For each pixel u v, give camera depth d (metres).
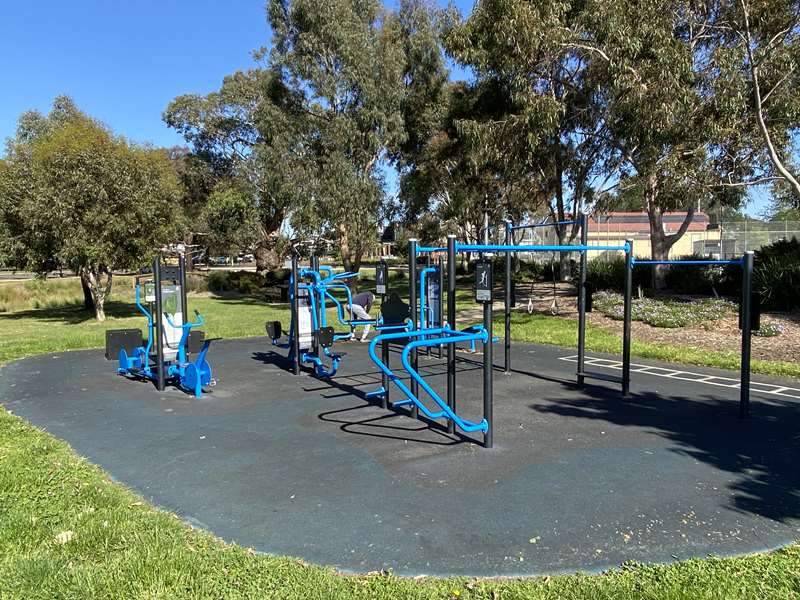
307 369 8.96
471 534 3.41
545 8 14.45
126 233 16.38
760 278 13.82
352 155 21.05
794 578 2.88
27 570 2.92
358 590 2.80
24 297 24.34
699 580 2.86
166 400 7.01
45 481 4.22
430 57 24.36
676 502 3.86
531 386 7.57
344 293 26.59
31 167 16.73
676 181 13.76
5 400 7.14
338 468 4.56
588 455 4.84
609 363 9.30
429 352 10.12
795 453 4.89
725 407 6.47
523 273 29.11
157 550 3.14
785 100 12.42
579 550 3.21
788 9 12.27
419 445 5.12
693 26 14.00
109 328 15.45
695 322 12.50
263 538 3.38
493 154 17.53
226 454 4.94
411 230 36.62
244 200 32.50
